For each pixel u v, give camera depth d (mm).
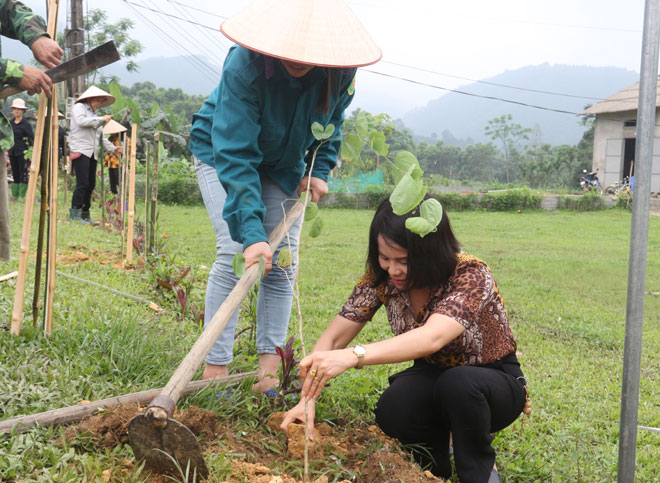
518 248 11133
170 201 17703
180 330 3818
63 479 1801
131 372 2826
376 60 2227
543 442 2939
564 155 48125
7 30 2846
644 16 1987
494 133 91688
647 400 3766
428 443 2531
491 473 2377
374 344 2080
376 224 2303
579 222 17828
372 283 2562
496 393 2281
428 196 2197
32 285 4137
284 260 2320
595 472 2652
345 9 2316
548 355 4535
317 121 2570
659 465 2801
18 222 7242
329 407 2863
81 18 14648
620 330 5434
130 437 1928
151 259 5598
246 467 2092
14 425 2072
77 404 2350
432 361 2496
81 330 3234
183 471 1936
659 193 28594
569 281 7828
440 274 2256
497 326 2404
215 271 2783
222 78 2521
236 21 2262
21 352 2738
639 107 2014
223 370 2854
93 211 10523
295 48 2158
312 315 5094
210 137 2777
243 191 2338
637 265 2064
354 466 2312
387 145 2289
